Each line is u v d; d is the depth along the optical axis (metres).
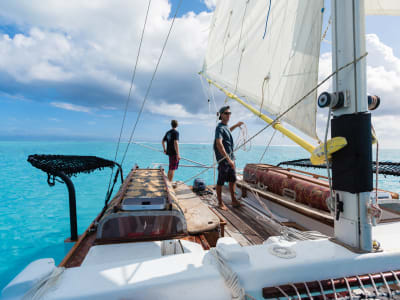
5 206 5.73
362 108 1.12
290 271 0.97
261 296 0.94
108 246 1.57
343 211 1.21
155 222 1.70
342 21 1.18
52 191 7.52
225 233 2.73
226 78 5.12
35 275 0.81
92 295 0.79
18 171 11.74
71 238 2.85
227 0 4.89
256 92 4.06
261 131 1.79
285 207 3.11
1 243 3.54
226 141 3.67
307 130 2.96
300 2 2.94
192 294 0.87
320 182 2.63
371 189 1.12
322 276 1.01
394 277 1.08
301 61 2.98
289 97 3.24
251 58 4.19
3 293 0.75
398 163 2.97
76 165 2.71
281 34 3.35
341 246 1.17
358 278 1.03
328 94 1.18
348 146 1.13
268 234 2.70
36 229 4.14
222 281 0.91
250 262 0.99
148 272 0.92
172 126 5.53
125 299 0.81
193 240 2.00
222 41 5.20
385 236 1.32
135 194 2.08
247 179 4.15
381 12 2.02
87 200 6.59
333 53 1.24
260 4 3.83
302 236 1.39
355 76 1.11
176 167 5.51
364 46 1.11
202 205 2.80
